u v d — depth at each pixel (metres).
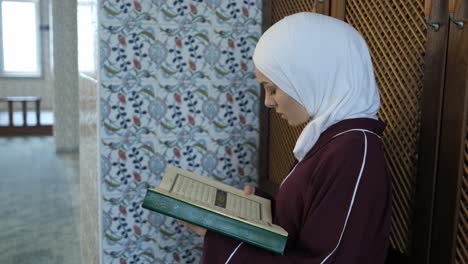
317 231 0.90
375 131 0.97
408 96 1.11
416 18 1.08
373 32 1.21
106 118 1.60
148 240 1.70
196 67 1.68
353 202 0.89
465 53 0.93
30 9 9.80
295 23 0.98
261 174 1.79
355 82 0.97
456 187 0.96
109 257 1.66
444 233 0.99
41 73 9.90
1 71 9.69
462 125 0.94
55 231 3.17
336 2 1.33
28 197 3.90
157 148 1.67
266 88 1.05
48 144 6.36
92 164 1.81
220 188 1.19
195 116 1.71
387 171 0.95
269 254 0.95
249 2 1.72
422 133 1.05
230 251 0.97
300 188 0.99
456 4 0.94
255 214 1.06
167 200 0.94
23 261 2.69
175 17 1.63
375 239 0.92
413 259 1.08
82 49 2.07
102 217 1.64
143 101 1.63
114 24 1.57
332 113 0.97
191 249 1.75
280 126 1.65
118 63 1.59
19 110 9.62
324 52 0.96
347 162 0.91
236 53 1.73
